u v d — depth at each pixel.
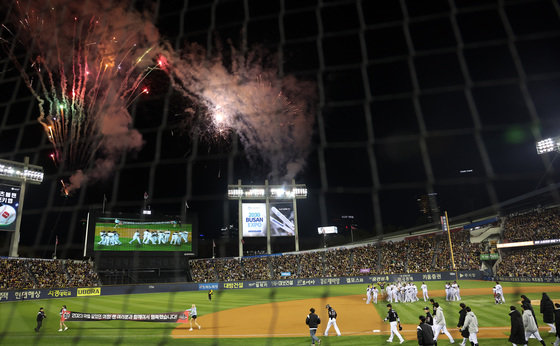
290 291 43.09
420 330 10.73
